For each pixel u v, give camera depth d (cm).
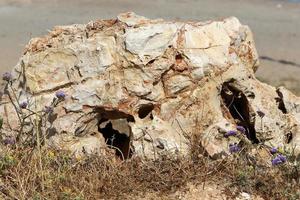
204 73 1115
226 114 1155
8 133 1141
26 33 2719
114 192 1016
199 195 1016
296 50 2588
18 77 1158
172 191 1023
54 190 994
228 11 3262
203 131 1113
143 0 3419
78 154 1095
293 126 1161
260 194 1023
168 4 3362
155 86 1108
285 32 2895
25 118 1098
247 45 1202
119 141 1166
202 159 1066
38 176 1016
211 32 1152
